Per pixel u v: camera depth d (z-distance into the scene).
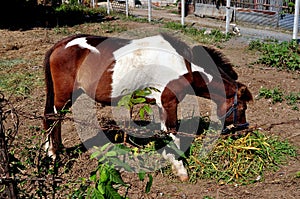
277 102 7.77
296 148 5.79
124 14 23.11
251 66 10.41
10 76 9.49
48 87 5.20
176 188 4.80
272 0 18.95
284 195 4.66
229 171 5.00
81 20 20.27
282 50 10.62
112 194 2.60
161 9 27.11
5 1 19.62
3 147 2.60
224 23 19.16
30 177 3.04
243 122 5.24
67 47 5.08
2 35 15.61
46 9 21.75
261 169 5.07
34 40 14.53
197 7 22.25
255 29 17.14
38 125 6.57
